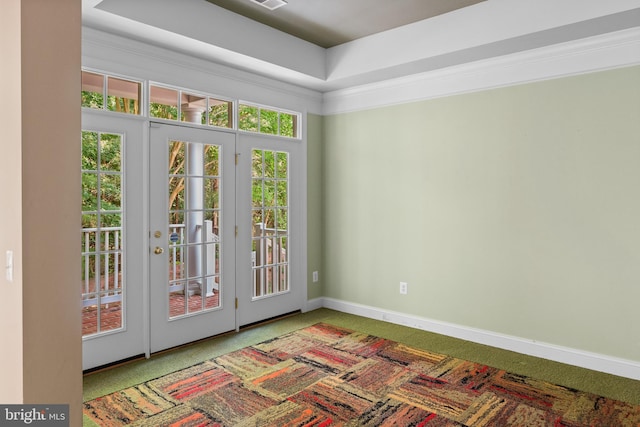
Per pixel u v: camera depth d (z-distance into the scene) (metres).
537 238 3.35
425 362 3.24
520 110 3.41
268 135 4.23
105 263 3.13
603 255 3.06
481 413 2.49
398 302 4.21
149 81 3.27
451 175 3.81
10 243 1.56
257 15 3.42
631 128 2.94
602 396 2.70
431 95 3.91
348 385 2.85
